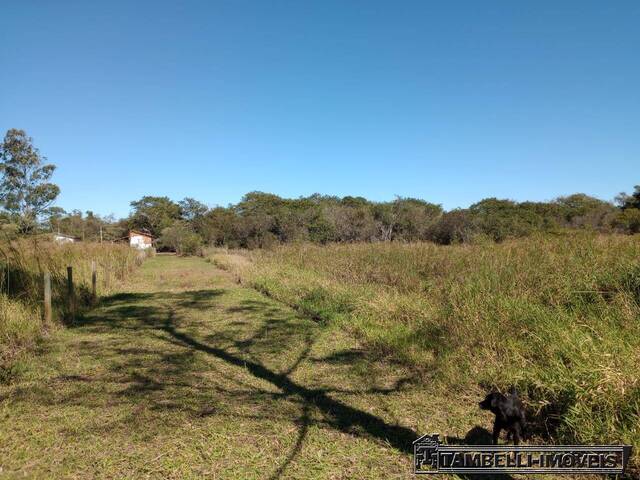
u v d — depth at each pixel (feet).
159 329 26.05
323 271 45.14
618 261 22.71
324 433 12.38
